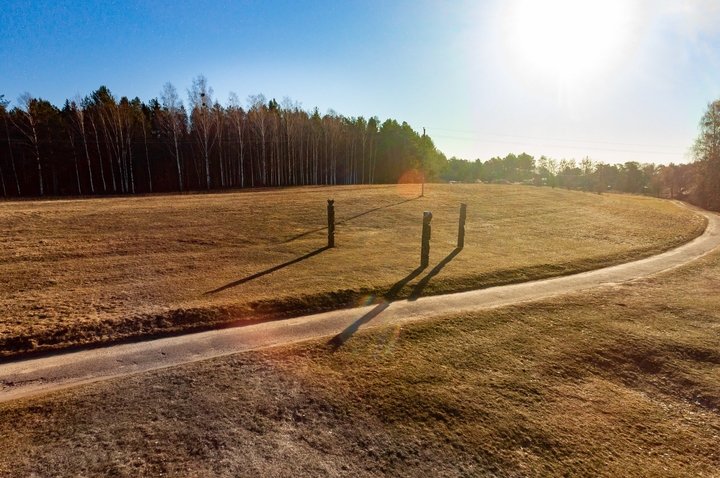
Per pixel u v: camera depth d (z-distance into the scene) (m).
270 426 4.23
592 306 8.41
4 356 5.70
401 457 3.84
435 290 9.31
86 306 7.48
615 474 3.76
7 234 14.17
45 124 45.00
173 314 7.16
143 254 12.33
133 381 5.07
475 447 4.02
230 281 9.40
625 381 5.52
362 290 8.92
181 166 52.22
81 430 4.08
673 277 11.09
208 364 5.55
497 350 6.20
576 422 4.51
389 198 29.28
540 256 13.08
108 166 48.50
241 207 22.56
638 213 26.80
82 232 15.05
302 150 59.00
